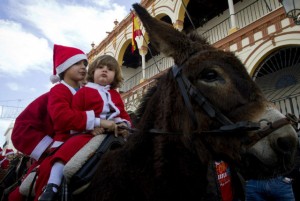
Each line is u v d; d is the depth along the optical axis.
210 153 1.93
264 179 1.75
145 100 2.55
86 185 2.33
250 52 10.64
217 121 1.84
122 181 2.09
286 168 1.65
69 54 3.07
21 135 2.80
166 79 2.28
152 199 1.92
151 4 16.95
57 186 2.29
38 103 3.04
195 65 2.00
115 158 2.27
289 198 3.70
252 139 1.71
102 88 3.02
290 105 9.89
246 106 1.78
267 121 1.71
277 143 1.63
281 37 9.59
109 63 3.09
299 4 6.43
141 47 16.91
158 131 2.05
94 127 2.61
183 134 1.96
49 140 2.87
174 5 14.82
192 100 1.96
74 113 2.49
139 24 16.41
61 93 2.75
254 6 13.55
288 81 10.54
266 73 11.39
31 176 2.72
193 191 1.96
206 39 2.39
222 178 3.84
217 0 15.00
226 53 2.04
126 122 2.98
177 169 1.97
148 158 2.06
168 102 2.09
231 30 11.68
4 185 6.14
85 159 2.39
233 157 1.79
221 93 1.85
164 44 2.19
